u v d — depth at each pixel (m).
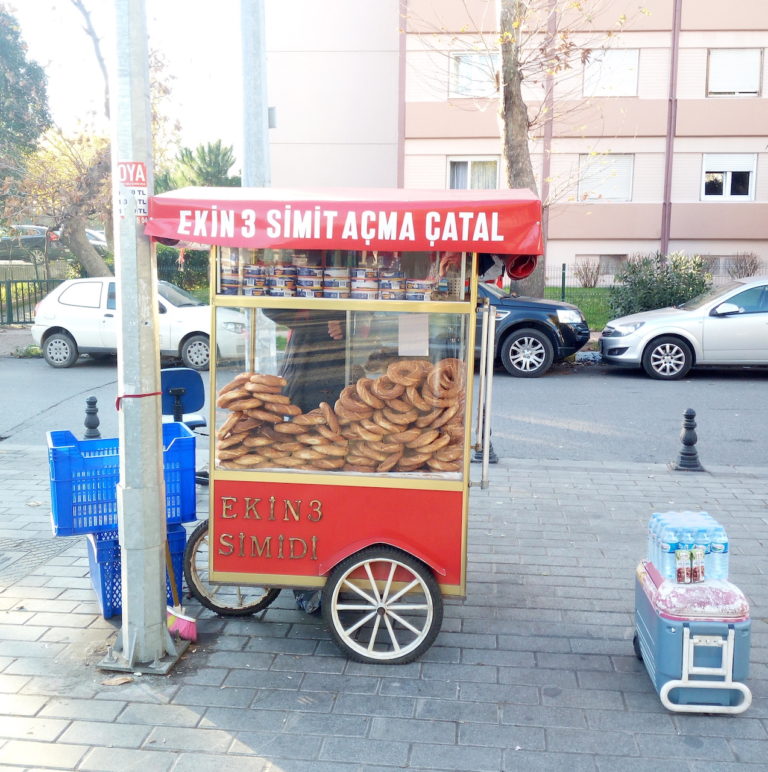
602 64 22.53
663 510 6.86
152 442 4.14
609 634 4.68
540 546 6.04
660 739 3.67
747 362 13.03
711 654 3.83
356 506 4.30
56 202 20.20
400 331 4.25
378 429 4.28
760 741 3.66
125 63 3.86
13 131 20.69
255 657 4.38
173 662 4.24
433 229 3.88
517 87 14.68
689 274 16.19
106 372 14.07
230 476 4.35
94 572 4.95
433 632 4.29
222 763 3.48
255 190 4.36
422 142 23.81
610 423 10.23
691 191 23.75
